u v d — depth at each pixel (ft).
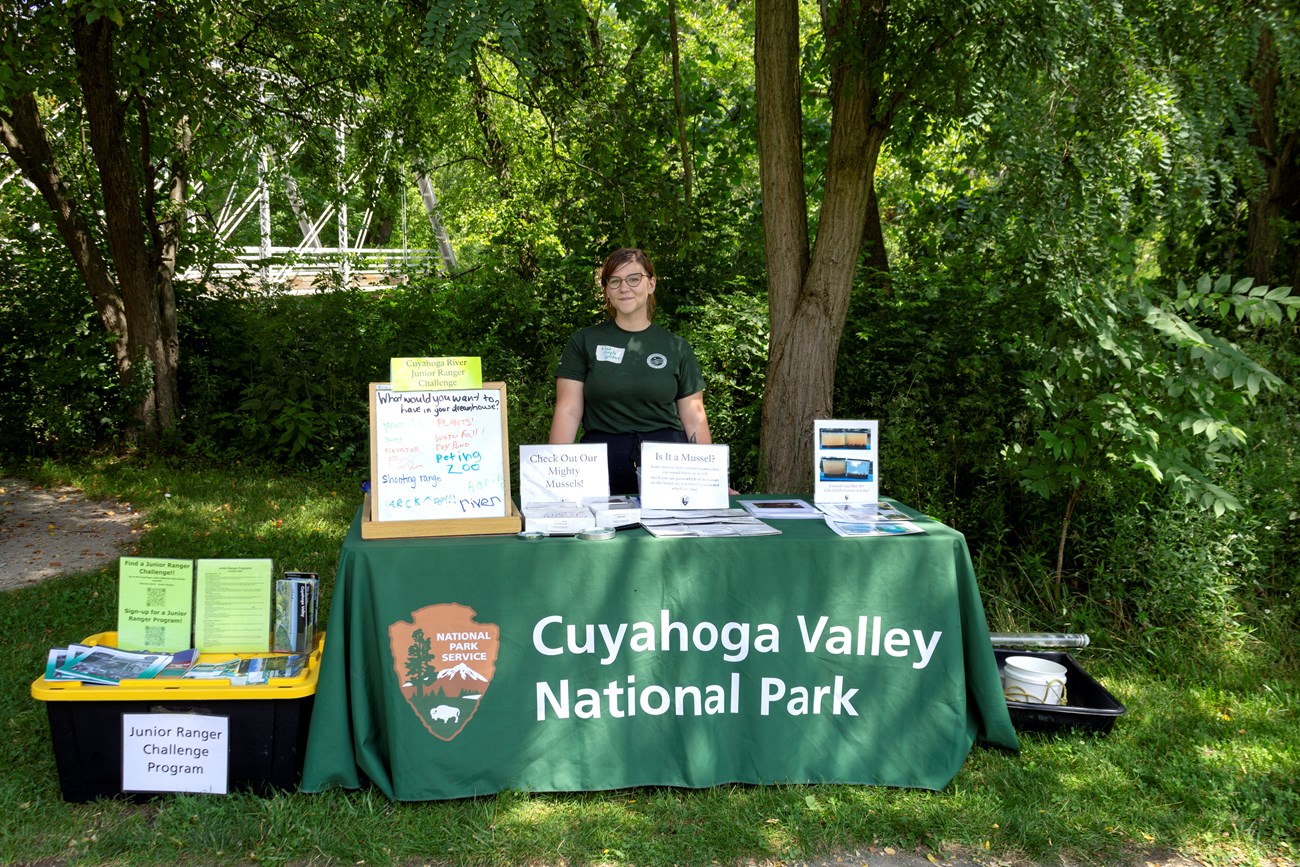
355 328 29.43
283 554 19.12
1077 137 13.66
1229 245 24.30
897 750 10.53
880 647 10.53
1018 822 9.67
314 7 26.68
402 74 28.17
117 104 26.35
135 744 9.75
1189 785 10.44
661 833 9.50
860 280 24.00
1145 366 13.78
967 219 14.65
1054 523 15.94
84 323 29.17
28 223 30.35
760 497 12.35
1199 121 13.88
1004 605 15.06
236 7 28.19
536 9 12.88
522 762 10.05
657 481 11.33
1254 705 12.46
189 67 25.98
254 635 10.70
